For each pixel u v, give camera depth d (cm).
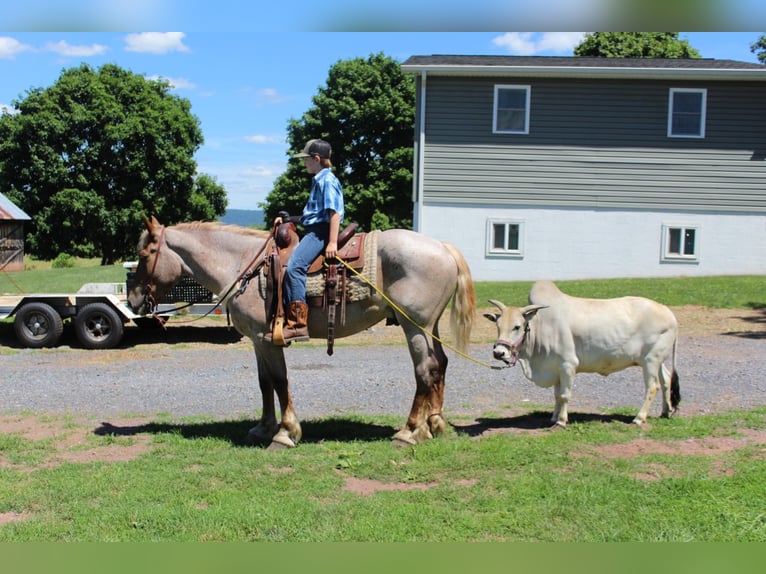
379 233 647
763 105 2119
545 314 680
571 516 469
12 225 2338
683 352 1162
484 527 454
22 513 504
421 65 2086
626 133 2141
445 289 634
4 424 756
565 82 2128
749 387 889
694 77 2091
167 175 4341
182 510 488
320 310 638
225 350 1290
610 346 675
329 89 4144
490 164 2158
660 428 668
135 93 4428
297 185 4069
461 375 1003
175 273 692
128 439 683
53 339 1328
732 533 440
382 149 4072
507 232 2177
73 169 4197
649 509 477
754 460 568
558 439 636
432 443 627
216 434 700
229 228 688
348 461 587
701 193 2148
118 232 4272
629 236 2166
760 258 2161
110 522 474
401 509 484
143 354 1251
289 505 494
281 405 652
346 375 1017
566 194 2161
